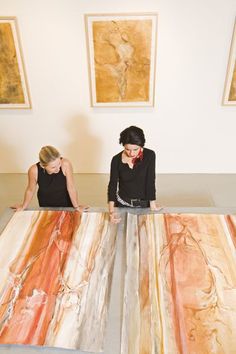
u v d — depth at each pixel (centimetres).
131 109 318
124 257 145
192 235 158
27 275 136
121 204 198
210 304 121
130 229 163
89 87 305
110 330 112
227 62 287
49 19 271
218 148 340
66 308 121
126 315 117
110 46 280
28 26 274
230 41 276
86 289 129
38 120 329
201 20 267
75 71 298
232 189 328
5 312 119
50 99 315
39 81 304
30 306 121
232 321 114
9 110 322
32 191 190
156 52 283
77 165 359
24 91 309
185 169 357
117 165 178
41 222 171
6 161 358
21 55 287
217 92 304
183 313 117
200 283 130
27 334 110
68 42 282
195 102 312
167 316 116
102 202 309
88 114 324
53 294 127
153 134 334
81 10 266
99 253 148
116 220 170
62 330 112
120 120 326
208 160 350
